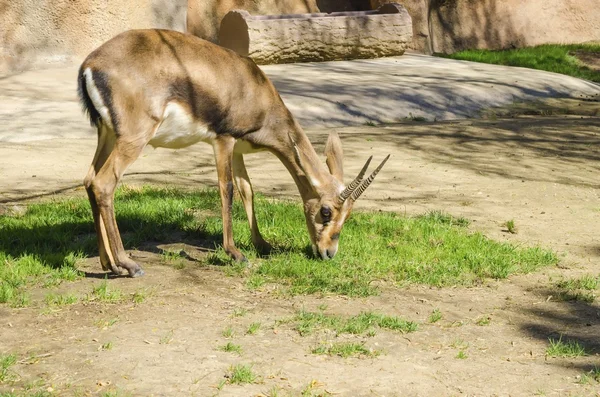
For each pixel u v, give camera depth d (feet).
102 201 22.63
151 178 35.58
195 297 21.95
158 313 20.74
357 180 24.07
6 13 54.95
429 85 58.70
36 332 19.44
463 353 18.94
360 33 68.23
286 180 36.11
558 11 90.94
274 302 21.81
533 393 17.10
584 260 26.76
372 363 18.26
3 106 46.21
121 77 22.24
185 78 22.93
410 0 77.71
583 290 23.77
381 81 58.95
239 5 70.85
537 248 27.09
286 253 25.76
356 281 23.56
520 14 88.74
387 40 69.82
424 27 78.48
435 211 31.65
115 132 22.45
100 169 22.90
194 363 17.89
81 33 58.39
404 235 27.86
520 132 48.26
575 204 33.63
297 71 61.36
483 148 43.47
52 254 24.44
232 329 19.84
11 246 25.40
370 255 25.62
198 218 29.27
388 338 19.74
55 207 29.37
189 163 38.96
